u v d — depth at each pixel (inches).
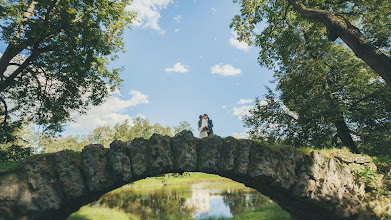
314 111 435.5
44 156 165.8
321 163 213.9
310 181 202.4
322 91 494.6
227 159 190.4
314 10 277.3
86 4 407.2
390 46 403.5
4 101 443.2
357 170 234.7
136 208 463.5
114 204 496.7
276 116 543.2
